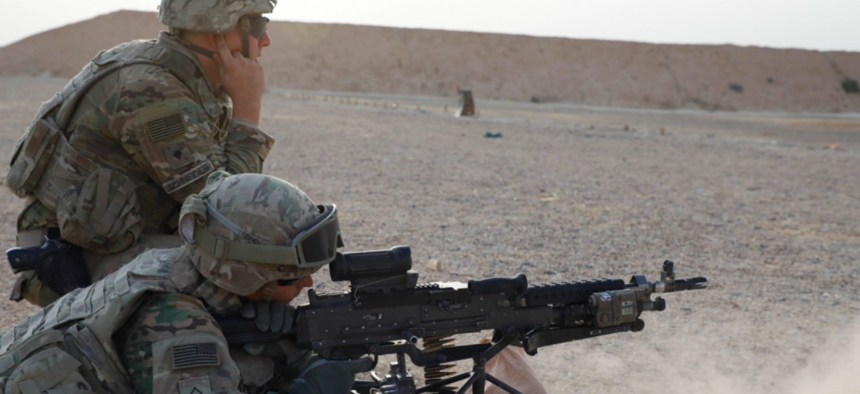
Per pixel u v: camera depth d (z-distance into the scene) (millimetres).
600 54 123125
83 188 2930
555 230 9117
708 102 115875
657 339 5371
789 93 119812
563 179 14164
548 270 7102
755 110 114688
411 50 116562
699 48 127562
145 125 2900
